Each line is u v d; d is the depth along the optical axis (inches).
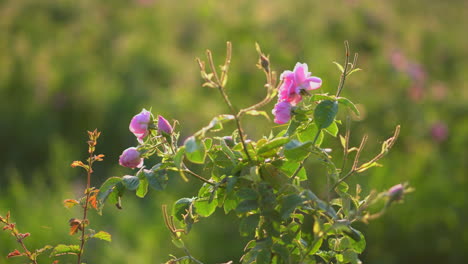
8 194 291.0
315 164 263.7
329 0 497.0
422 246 268.4
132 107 369.7
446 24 595.5
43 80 389.1
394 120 336.2
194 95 372.2
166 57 434.9
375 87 368.5
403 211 270.1
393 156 306.0
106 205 267.1
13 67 400.5
